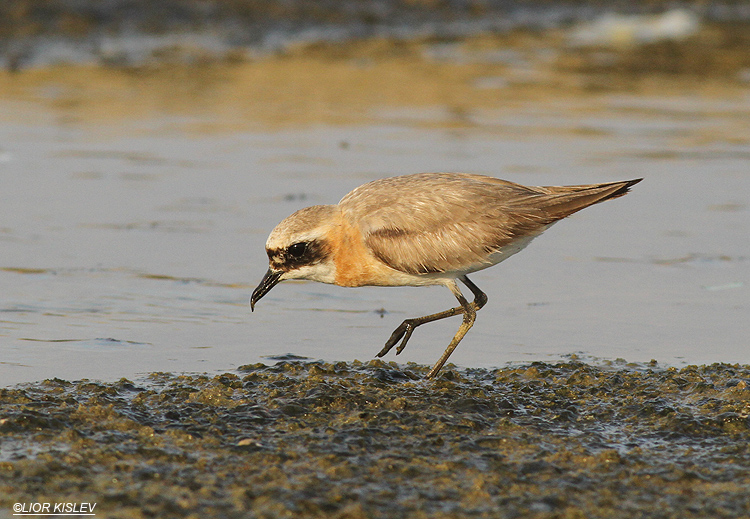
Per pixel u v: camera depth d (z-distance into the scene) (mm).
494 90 23781
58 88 22688
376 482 7859
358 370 10414
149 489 7637
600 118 21469
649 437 8906
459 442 8625
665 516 7414
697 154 18906
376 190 10484
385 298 12914
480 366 10750
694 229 15312
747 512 7477
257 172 17453
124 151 18609
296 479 7859
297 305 12555
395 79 24453
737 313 12250
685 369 10445
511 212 10156
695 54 28344
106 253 13883
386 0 31969
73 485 7672
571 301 12672
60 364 10391
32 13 27016
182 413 9070
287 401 9367
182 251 14023
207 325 11711
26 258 13594
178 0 29094
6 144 18688
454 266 10242
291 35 28562
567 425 9156
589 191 10234
